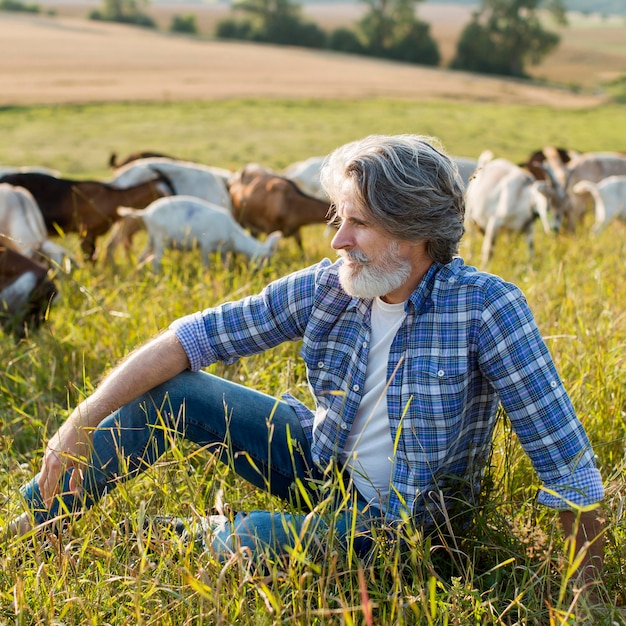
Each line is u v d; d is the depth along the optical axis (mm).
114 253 8484
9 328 5488
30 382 3871
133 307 4605
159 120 36344
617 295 4965
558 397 2334
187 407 2639
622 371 3549
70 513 2377
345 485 2541
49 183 8461
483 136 34156
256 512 2428
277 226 9492
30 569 2354
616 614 2207
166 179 9398
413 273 2393
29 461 3225
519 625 2240
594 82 78812
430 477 2418
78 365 4117
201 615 2057
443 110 45344
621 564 2498
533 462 2396
